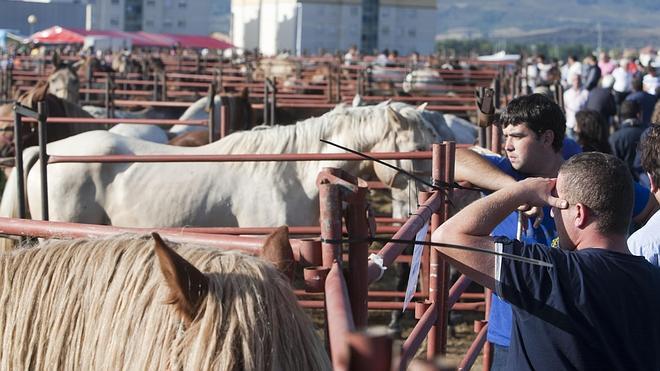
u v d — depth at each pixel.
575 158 2.53
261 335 1.82
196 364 1.79
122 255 2.09
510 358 2.58
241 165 5.93
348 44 69.69
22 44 45.53
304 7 68.50
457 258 2.53
